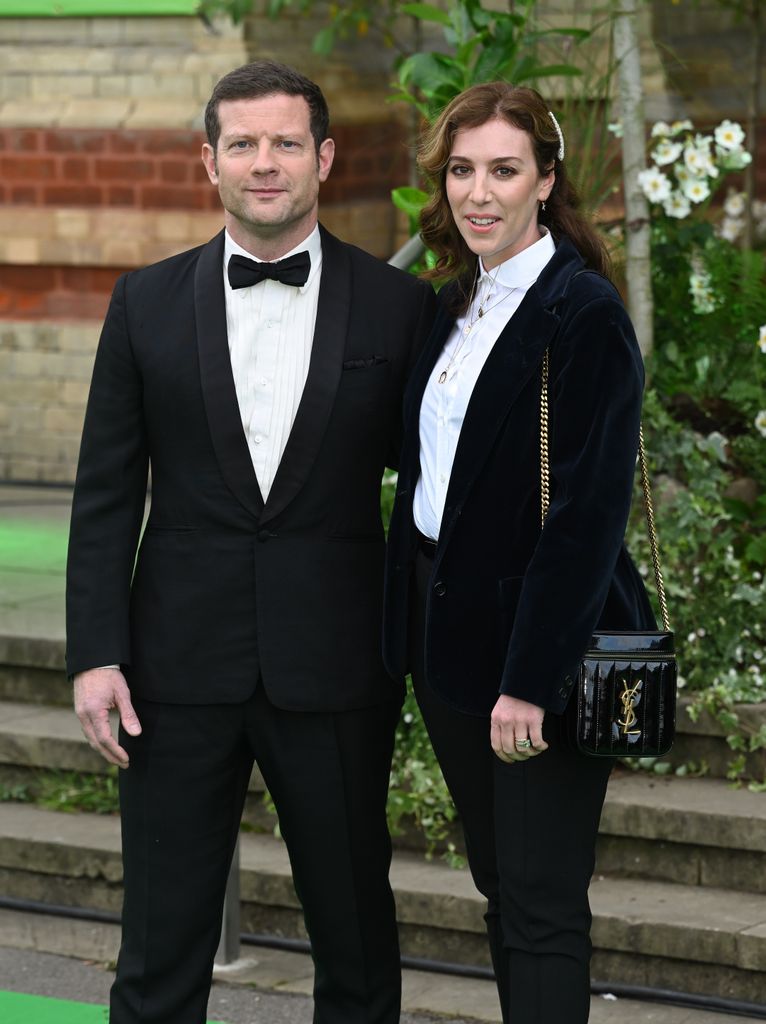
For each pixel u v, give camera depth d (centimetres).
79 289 718
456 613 287
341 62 722
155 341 303
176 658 303
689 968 380
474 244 286
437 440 293
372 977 315
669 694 279
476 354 290
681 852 405
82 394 719
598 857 414
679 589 448
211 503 302
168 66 693
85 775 468
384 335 306
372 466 308
